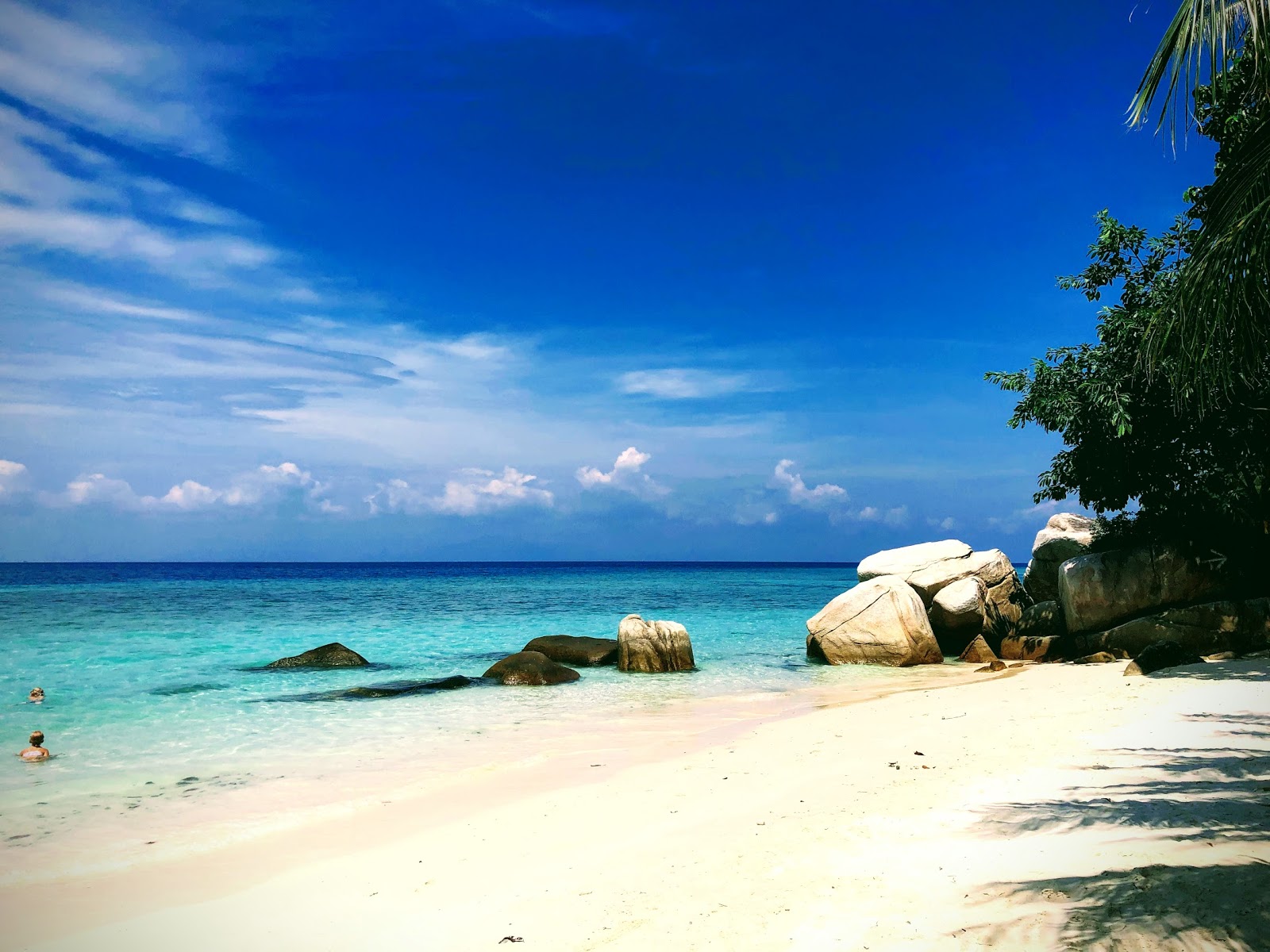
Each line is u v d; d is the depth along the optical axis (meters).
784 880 6.42
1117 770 8.68
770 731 14.34
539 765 12.44
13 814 10.02
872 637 23.98
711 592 69.00
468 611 44.00
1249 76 12.93
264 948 6.18
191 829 9.37
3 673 21.58
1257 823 6.25
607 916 6.12
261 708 17.52
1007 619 26.50
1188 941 4.36
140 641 28.33
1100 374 19.05
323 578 109.31
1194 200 17.86
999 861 6.24
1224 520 18.78
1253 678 13.98
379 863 8.05
